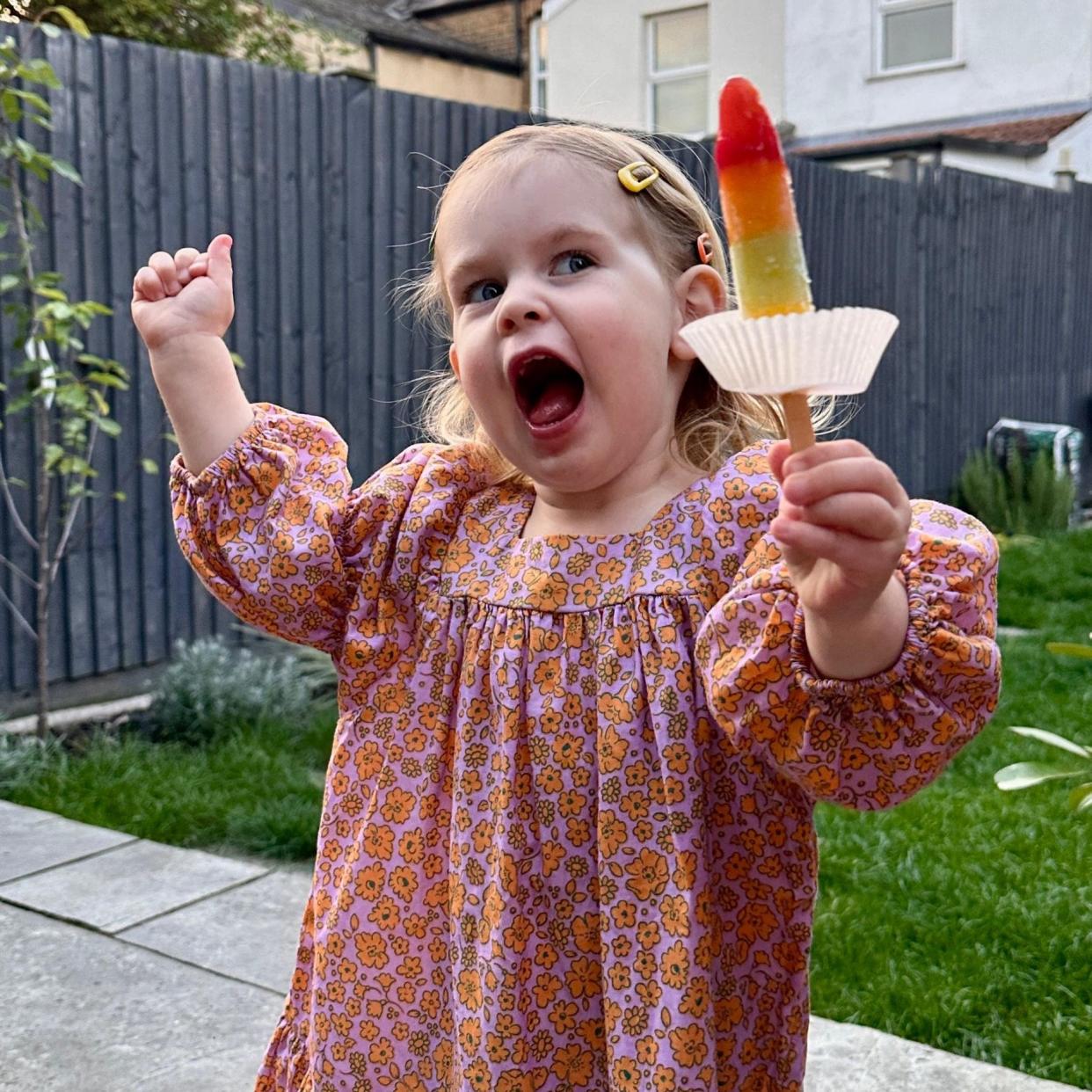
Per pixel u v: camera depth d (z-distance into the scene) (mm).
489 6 16188
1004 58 12523
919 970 2820
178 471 1546
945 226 9523
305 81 5363
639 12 14688
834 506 896
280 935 3109
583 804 1305
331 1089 1427
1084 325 11508
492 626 1386
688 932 1229
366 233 5637
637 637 1303
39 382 4391
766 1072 1301
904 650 1065
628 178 1328
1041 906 3111
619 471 1327
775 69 13906
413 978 1401
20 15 5680
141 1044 2592
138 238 4938
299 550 1469
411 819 1420
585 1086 1299
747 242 821
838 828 3674
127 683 5086
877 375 8945
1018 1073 2383
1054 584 7438
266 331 5328
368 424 5715
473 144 5992
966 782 4125
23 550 4746
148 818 3900
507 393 1301
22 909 3242
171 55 4965
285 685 4961
